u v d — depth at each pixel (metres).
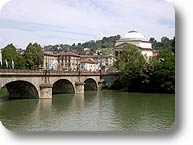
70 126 37.66
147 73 90.38
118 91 95.19
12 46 101.62
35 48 113.25
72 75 82.06
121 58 99.81
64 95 80.69
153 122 40.66
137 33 141.12
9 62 95.25
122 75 96.62
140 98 73.75
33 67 107.75
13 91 69.00
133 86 94.75
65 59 160.38
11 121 41.44
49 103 62.03
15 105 57.78
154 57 100.75
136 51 98.25
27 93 67.31
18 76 59.00
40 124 39.09
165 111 51.56
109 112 50.31
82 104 61.47
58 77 73.69
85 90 100.50
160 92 88.56
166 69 86.31
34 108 54.38
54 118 43.81
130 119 43.12
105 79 102.31
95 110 52.62
